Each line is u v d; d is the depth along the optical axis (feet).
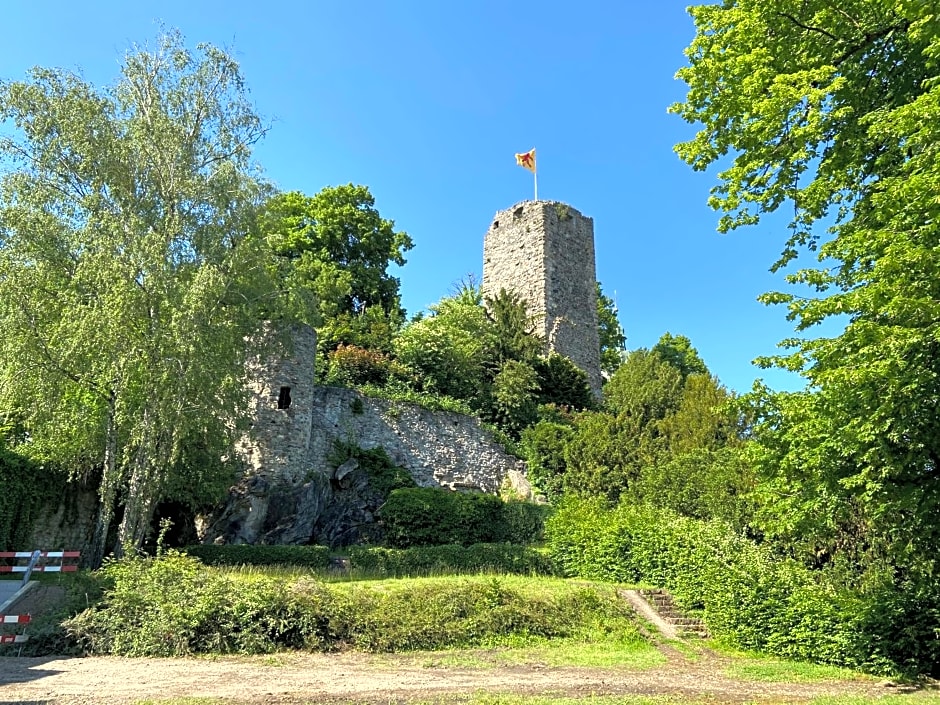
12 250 48.26
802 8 31.42
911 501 28.86
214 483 56.85
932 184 23.34
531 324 113.09
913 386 25.25
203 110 55.36
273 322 57.77
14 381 46.83
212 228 53.31
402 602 38.60
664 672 33.19
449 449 82.43
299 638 34.76
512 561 59.26
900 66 30.40
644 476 69.92
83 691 25.00
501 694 26.13
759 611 39.78
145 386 49.06
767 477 35.19
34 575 45.14
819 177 31.27
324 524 63.10
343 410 75.77
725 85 34.58
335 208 119.55
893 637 33.76
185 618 33.42
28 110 50.65
